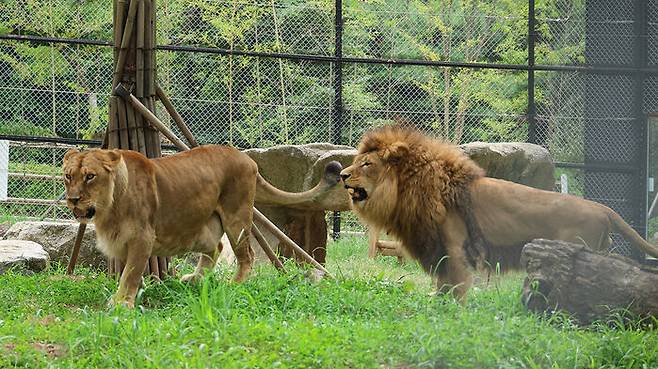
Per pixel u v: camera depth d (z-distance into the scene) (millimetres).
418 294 10797
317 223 15438
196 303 9391
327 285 11266
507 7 23312
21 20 21391
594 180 20516
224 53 19438
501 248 10750
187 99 20859
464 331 8453
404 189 10891
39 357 7844
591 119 20688
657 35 20500
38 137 19656
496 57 22438
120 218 10469
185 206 11109
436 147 10984
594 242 10508
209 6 21469
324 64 21219
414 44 22062
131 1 12555
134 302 10492
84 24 21703
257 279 11484
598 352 8344
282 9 21438
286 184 16062
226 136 20969
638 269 9609
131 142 12648
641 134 20422
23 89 21234
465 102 22078
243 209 11781
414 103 21875
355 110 20750
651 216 20312
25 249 13602
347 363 7781
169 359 7754
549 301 9680
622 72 20516
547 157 17312
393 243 16594
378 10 22766
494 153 16688
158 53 21156
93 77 21656
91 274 13242
